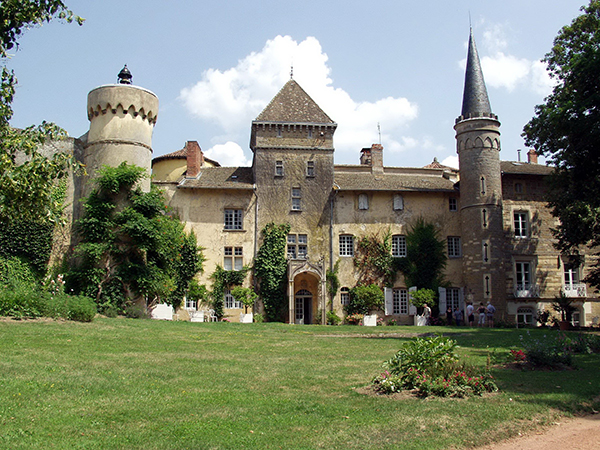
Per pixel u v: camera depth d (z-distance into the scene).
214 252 38.41
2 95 12.99
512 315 39.22
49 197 14.98
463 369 12.04
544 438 8.89
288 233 39.16
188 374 12.86
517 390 11.63
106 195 31.09
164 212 38.19
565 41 30.50
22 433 8.05
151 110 34.31
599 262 35.84
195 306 37.69
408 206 40.97
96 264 29.97
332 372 13.76
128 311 28.64
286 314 37.72
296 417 9.48
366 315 38.38
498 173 39.28
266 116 40.16
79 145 35.41
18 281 25.98
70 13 12.99
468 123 39.72
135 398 10.38
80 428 8.50
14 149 13.77
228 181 39.94
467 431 8.88
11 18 12.36
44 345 15.62
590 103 24.00
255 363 14.92
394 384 11.48
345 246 40.00
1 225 29.92
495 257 38.00
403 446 8.15
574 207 29.73
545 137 30.08
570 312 35.19
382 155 45.09
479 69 40.94
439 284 39.91
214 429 8.68
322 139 40.72
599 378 13.15
